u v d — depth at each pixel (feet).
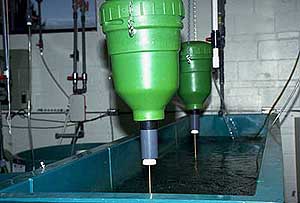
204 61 5.87
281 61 10.48
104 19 3.02
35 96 11.69
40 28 11.38
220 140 8.88
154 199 2.24
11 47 11.60
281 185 2.52
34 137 11.71
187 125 8.48
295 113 10.41
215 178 5.07
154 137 3.26
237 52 10.68
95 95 11.39
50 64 11.59
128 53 2.96
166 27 2.93
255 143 8.18
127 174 5.09
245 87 10.66
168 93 3.09
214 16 5.18
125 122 11.27
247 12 10.60
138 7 2.85
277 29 10.48
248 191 4.37
